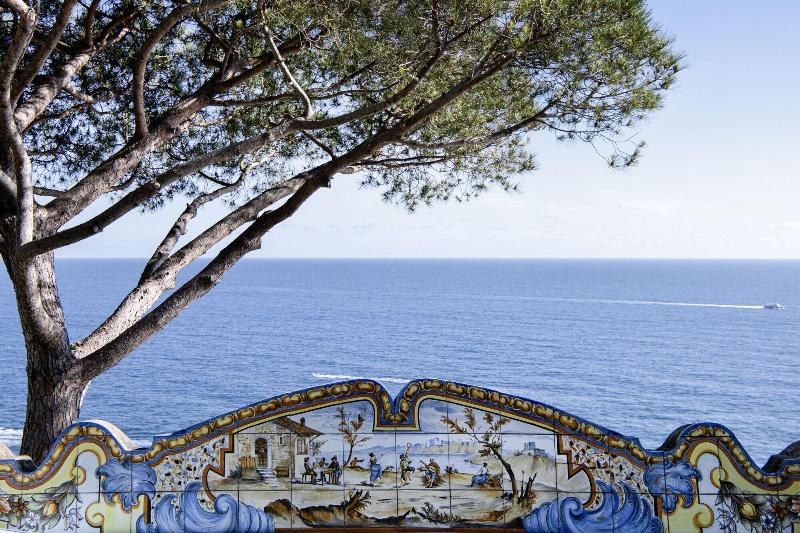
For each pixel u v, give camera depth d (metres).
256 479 5.77
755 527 5.52
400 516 5.70
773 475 5.55
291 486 5.76
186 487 5.79
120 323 7.95
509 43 7.82
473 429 5.71
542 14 7.59
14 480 5.83
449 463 5.70
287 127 8.07
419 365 77.12
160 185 7.35
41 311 7.28
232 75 9.39
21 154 6.78
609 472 5.63
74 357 7.55
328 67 9.92
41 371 7.45
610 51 8.05
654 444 46.34
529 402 5.70
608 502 5.61
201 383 64.56
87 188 8.00
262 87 10.27
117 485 5.80
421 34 8.51
